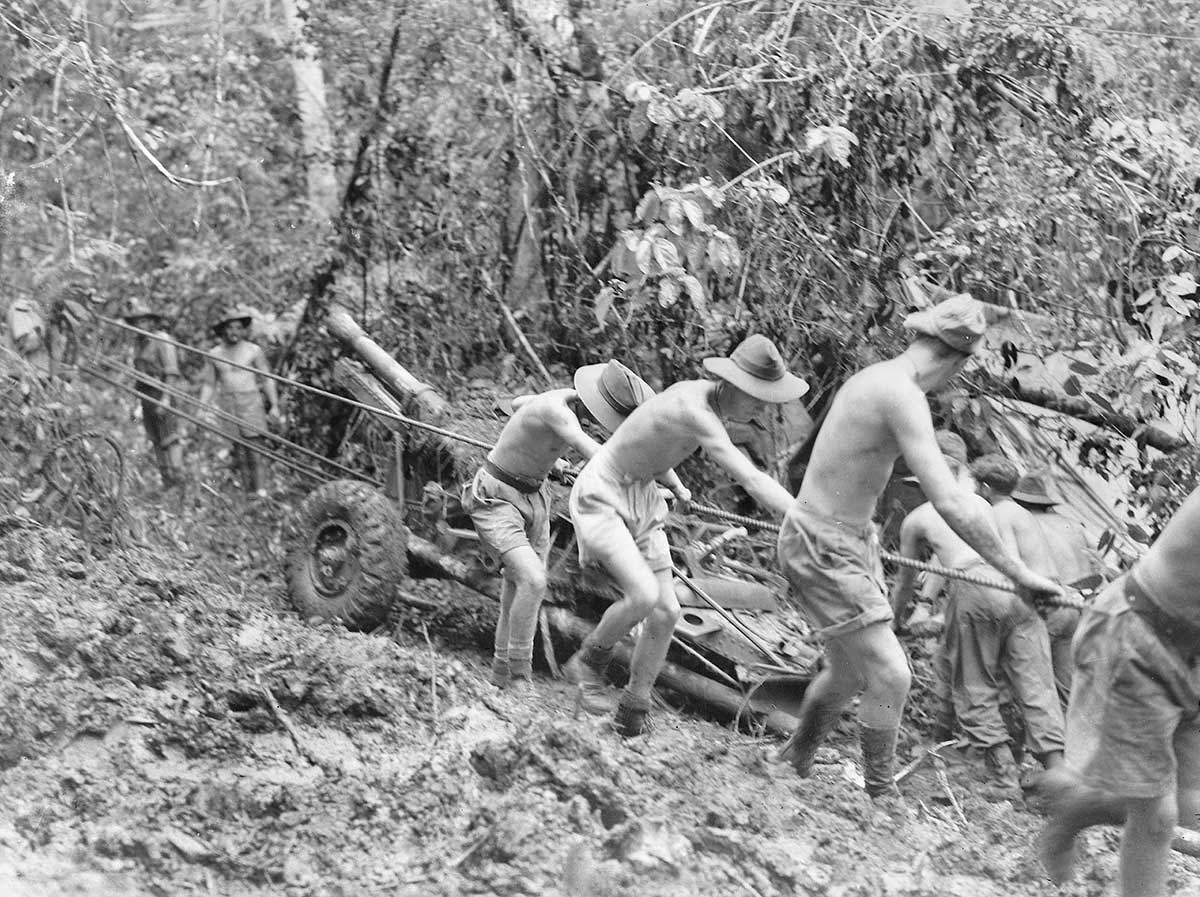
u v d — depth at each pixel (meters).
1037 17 10.16
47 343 10.20
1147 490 9.65
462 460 8.83
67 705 5.77
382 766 5.89
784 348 10.02
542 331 10.70
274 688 6.25
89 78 9.38
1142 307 9.97
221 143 12.53
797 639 8.22
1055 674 7.94
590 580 8.18
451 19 11.24
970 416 9.91
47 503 8.55
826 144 9.48
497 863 5.18
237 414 11.15
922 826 6.30
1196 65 10.83
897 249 9.93
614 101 10.54
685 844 5.36
